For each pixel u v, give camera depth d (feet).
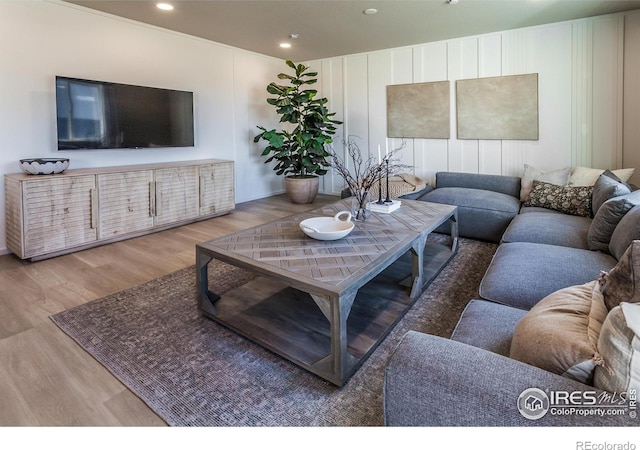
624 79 13.04
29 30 11.36
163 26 14.43
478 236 12.65
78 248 11.72
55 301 8.29
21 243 10.40
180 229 14.33
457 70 16.15
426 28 14.52
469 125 16.20
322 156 18.95
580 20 13.43
